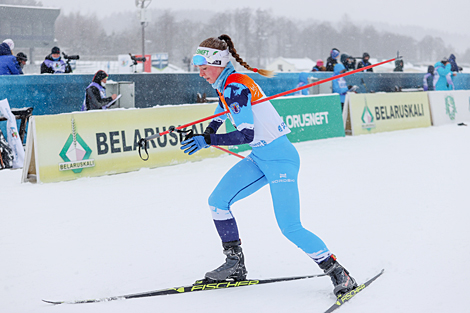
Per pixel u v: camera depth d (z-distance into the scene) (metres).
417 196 8.18
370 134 17.33
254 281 4.75
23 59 14.05
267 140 4.42
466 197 8.02
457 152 13.09
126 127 10.96
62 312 4.14
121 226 6.77
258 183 4.70
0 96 12.77
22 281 4.88
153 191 8.91
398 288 4.52
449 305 4.14
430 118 20.58
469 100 22.78
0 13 43.41
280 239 6.09
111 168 10.62
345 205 7.70
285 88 19.91
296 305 4.24
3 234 6.42
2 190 9.05
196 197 8.40
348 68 22.27
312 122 15.60
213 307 4.23
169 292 4.48
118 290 4.64
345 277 4.32
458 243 5.71
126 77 15.38
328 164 11.42
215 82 4.54
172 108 11.84
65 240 6.17
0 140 11.21
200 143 4.20
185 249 5.80
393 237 6.04
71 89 14.17
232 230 4.71
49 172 9.77
